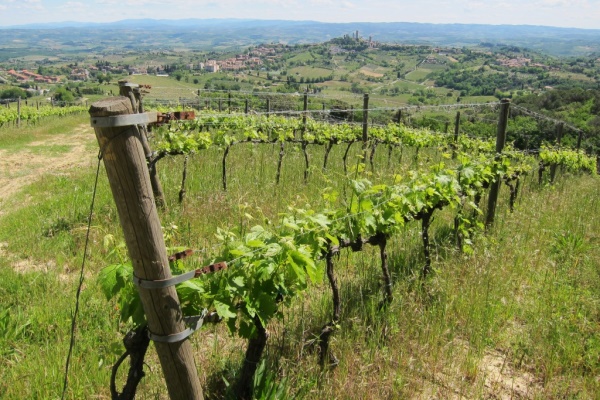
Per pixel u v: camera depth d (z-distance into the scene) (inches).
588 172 716.0
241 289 117.6
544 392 152.1
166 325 99.6
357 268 215.5
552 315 191.5
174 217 286.8
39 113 1270.9
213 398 139.3
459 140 668.7
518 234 280.1
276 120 603.8
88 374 148.5
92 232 274.8
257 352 129.6
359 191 161.9
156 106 731.4
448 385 151.6
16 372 150.9
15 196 417.7
